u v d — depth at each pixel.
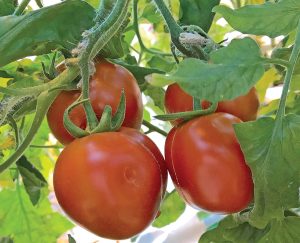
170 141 0.32
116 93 0.34
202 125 0.31
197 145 0.31
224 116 0.32
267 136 0.29
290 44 0.45
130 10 0.51
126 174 0.29
